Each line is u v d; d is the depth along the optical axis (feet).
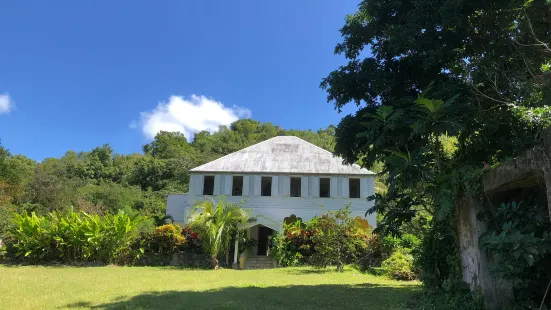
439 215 23.43
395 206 29.66
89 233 65.00
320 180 91.04
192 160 184.24
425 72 30.07
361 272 54.44
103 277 44.32
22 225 66.33
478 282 22.62
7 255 67.31
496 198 22.49
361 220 77.82
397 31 28.73
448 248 28.55
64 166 178.81
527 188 21.09
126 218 67.05
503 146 27.78
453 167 26.73
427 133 24.64
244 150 97.86
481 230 22.56
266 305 25.72
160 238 67.21
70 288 33.76
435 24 27.68
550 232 18.30
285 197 88.69
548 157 15.52
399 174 25.11
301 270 57.93
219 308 24.20
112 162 200.54
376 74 30.45
